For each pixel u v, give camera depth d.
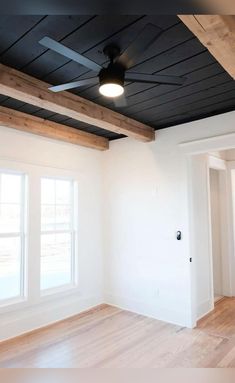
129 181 4.45
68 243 4.36
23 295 3.65
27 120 3.57
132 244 4.35
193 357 2.89
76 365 2.76
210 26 1.51
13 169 3.58
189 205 3.78
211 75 2.56
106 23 1.85
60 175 4.16
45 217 4.07
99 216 4.75
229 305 4.57
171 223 3.91
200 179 4.38
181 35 1.96
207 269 4.37
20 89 2.46
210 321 3.88
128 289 4.36
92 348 3.10
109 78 1.99
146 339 3.31
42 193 4.06
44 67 2.40
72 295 4.23
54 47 1.77
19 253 3.70
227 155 5.21
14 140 3.61
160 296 3.96
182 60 2.30
